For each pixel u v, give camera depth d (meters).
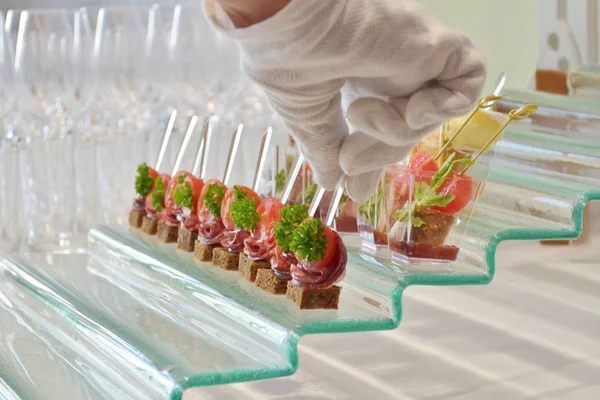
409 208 1.18
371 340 1.58
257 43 0.92
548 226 1.21
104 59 2.11
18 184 2.04
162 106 2.18
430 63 0.94
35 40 2.01
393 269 1.13
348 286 1.17
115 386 1.09
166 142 1.91
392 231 1.21
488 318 1.66
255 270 1.27
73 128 2.09
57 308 1.44
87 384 1.14
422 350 1.50
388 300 1.06
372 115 0.96
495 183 1.40
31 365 1.23
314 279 1.08
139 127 2.16
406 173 1.20
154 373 0.99
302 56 0.91
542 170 1.50
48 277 1.63
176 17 2.17
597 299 1.74
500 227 1.18
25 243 1.99
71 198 2.10
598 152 1.39
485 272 1.12
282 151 1.62
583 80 2.01
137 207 1.84
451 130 1.27
